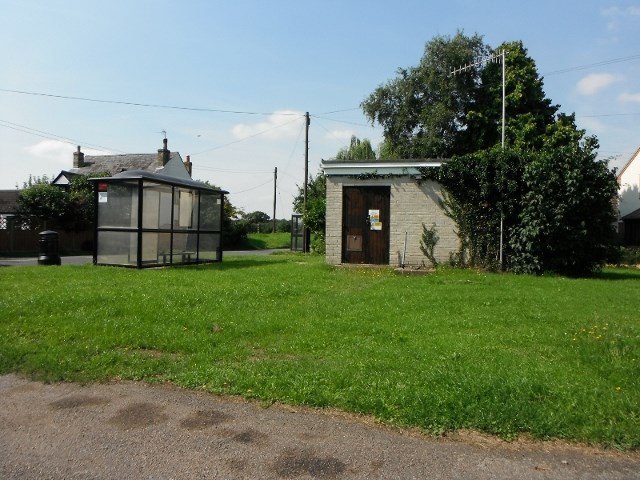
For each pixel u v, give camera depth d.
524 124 34.31
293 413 4.34
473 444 3.79
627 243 33.72
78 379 5.18
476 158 14.61
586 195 13.48
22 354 5.87
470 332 6.80
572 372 5.17
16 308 7.61
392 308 8.33
